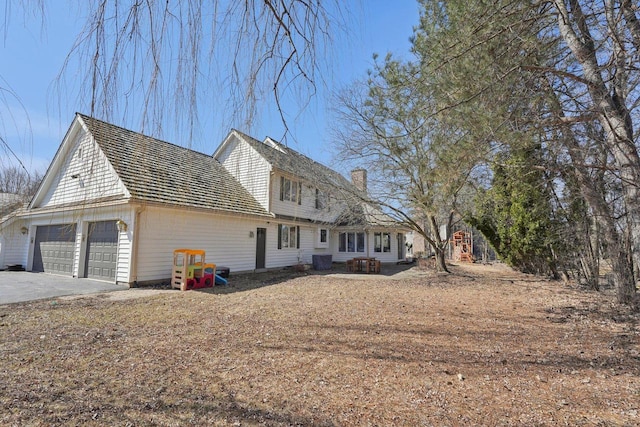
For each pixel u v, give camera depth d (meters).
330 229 20.09
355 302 7.48
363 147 12.11
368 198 13.02
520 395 3.03
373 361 3.84
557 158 6.33
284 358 3.88
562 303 7.41
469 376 3.45
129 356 3.85
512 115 4.61
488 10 4.24
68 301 7.04
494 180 11.58
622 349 4.29
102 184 8.94
